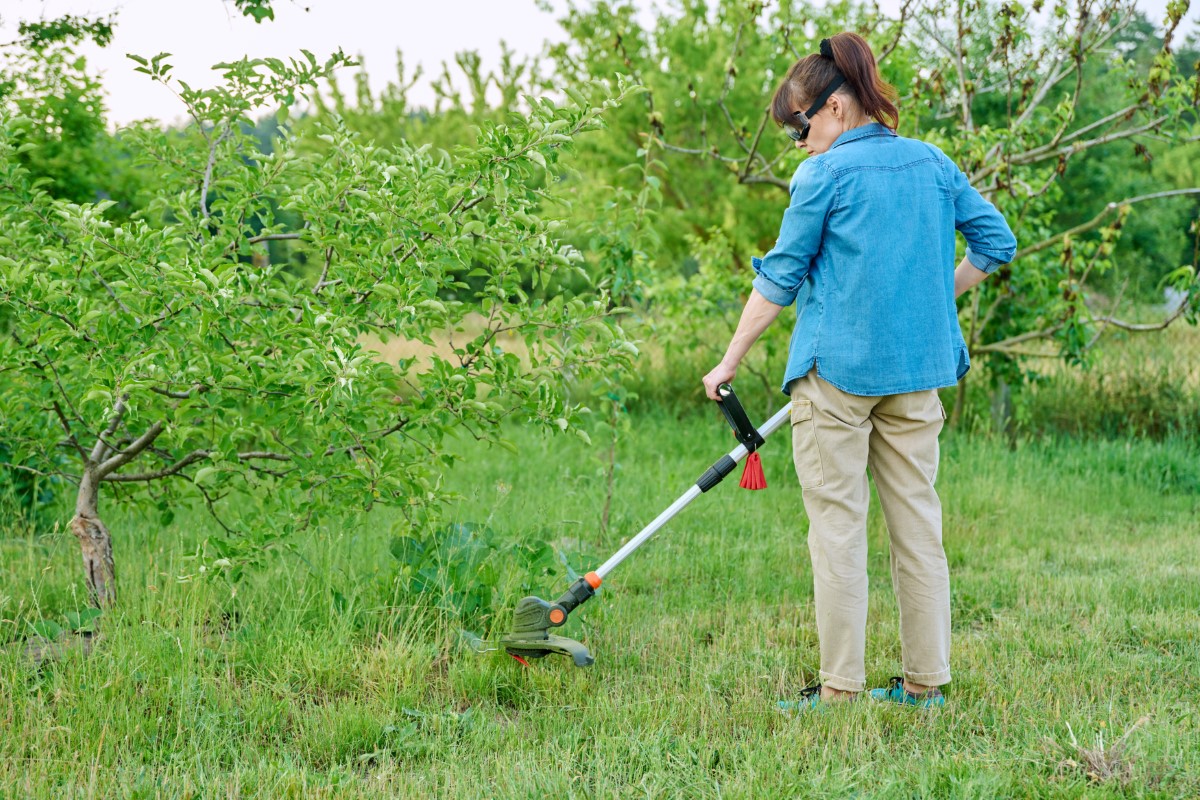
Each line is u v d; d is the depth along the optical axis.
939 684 2.66
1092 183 9.97
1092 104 9.78
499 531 4.21
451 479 5.77
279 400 3.05
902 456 2.60
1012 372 6.53
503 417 3.24
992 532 4.79
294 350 2.88
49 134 5.44
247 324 2.89
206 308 2.75
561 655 3.02
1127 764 2.19
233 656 2.93
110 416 2.86
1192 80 5.21
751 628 3.32
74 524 3.32
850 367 2.49
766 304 2.57
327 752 2.44
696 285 7.25
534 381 3.24
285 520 3.29
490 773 2.32
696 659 3.04
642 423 7.38
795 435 2.64
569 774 2.29
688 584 3.92
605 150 9.45
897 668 2.96
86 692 2.57
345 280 3.12
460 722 2.58
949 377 2.56
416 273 3.00
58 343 2.98
